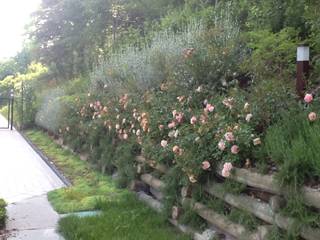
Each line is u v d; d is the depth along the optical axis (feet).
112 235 15.26
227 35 20.83
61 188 23.07
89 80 40.01
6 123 65.31
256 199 12.41
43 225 17.51
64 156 32.89
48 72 64.69
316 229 10.00
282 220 10.85
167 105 19.45
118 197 20.36
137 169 20.72
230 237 13.53
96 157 27.07
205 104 17.51
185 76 19.88
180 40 23.80
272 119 13.69
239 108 14.58
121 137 23.52
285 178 10.84
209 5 29.35
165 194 16.65
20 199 21.63
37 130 52.01
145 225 16.21
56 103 41.19
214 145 14.44
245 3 23.43
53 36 61.57
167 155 17.21
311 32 17.31
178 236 14.83
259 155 12.67
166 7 38.68
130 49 32.24
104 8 49.14
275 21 19.74
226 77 18.71
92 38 52.03
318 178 10.62
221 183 14.15
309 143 11.20
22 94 57.31
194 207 14.88
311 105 12.92
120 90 27.25
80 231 15.78
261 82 15.57
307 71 14.24
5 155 35.04
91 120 30.53
